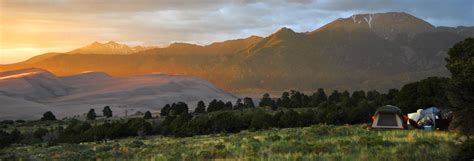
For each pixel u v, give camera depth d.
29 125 132.62
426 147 23.14
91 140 76.19
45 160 32.66
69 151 39.03
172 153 28.88
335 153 23.11
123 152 32.41
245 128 70.75
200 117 74.25
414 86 57.97
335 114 61.09
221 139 41.16
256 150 26.53
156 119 118.50
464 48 27.75
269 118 68.06
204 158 25.25
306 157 22.33
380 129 38.44
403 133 32.41
